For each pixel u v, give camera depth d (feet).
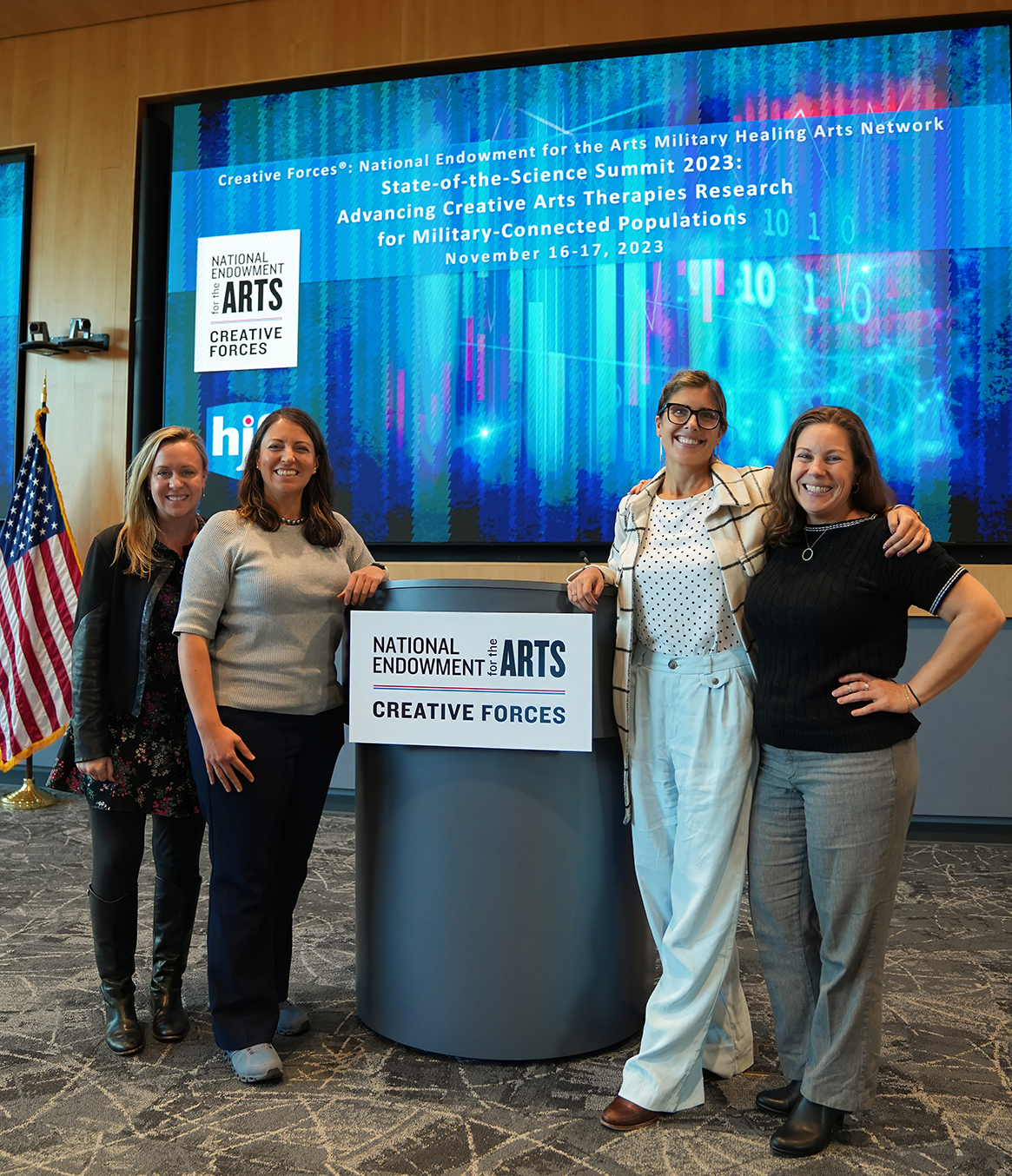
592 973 6.68
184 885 7.21
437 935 6.60
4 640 15.03
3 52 17.49
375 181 15.48
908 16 13.91
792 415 14.08
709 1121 5.82
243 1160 5.32
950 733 13.84
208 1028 7.14
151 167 16.61
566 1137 5.60
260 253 15.88
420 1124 5.73
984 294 13.57
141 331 16.62
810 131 14.07
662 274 14.48
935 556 5.28
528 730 6.42
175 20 16.62
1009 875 11.84
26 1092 6.14
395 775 6.78
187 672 6.23
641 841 6.25
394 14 15.60
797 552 5.74
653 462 14.52
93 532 16.74
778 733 5.54
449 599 6.52
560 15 14.97
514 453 14.94
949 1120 5.85
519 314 14.94
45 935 9.27
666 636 6.10
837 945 5.41
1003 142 13.56
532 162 14.93
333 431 15.56
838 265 13.97
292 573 6.48
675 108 14.47
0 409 17.21
